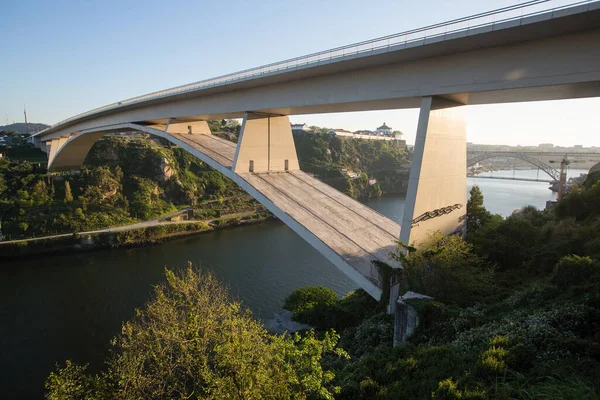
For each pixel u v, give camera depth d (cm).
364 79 1745
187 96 2697
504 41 1269
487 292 1312
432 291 1329
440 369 895
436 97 1533
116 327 2583
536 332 857
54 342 2402
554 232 1570
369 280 1538
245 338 791
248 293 3078
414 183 1502
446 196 1692
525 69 1262
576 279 1066
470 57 1390
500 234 1670
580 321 862
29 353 2280
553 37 1198
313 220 1898
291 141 2562
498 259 1547
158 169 6619
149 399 966
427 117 1511
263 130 2377
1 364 2173
